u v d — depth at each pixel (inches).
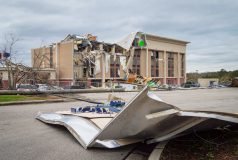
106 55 1989.4
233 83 1958.7
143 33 2319.1
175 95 909.8
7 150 195.6
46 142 217.8
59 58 2052.2
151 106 156.0
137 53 2333.9
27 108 447.8
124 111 154.0
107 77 1982.0
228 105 544.4
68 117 263.7
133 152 189.5
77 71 1943.9
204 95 904.3
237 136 212.7
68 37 2060.8
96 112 280.2
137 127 171.8
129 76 1716.3
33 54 2073.1
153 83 1572.3
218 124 191.2
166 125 173.6
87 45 2001.7
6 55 1077.8
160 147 185.3
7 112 396.2
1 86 1198.9
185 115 158.4
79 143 210.7
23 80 1050.7
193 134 206.5
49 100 562.6
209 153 170.6
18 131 259.8
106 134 173.9
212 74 3403.1
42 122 307.9
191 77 3462.1
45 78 1242.0
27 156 181.6
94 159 175.3
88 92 1008.2
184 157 165.2
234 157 159.9
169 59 2691.9
